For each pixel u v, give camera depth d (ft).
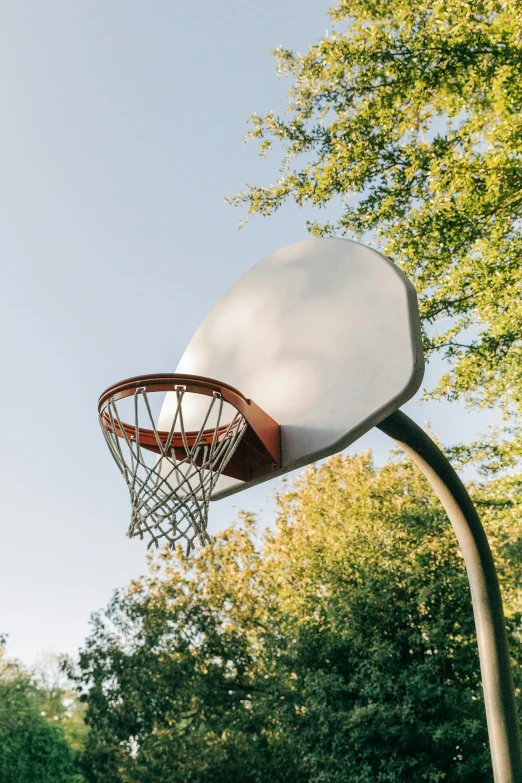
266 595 54.49
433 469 14.02
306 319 13.08
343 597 39.99
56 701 78.84
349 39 27.35
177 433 13.14
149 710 48.03
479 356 26.12
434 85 26.13
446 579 38.50
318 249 13.83
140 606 51.42
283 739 43.78
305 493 57.41
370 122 27.17
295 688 42.01
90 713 50.08
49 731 59.41
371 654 37.29
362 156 26.86
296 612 47.16
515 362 28.27
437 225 25.21
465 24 23.52
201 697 47.21
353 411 11.49
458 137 26.76
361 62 26.61
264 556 56.75
